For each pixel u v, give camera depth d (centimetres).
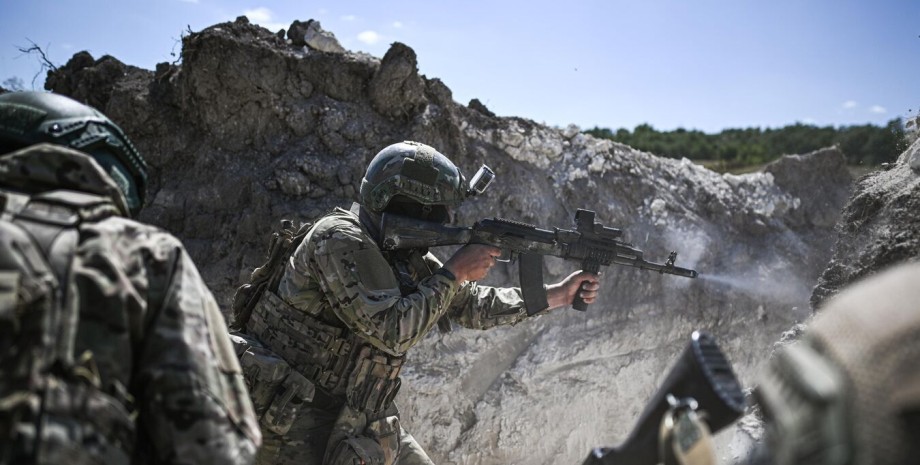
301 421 323
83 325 148
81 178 167
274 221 575
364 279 312
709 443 132
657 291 688
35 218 153
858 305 99
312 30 631
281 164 592
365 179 342
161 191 591
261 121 606
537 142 687
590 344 652
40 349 139
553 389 639
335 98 626
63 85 636
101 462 142
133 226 166
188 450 155
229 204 586
